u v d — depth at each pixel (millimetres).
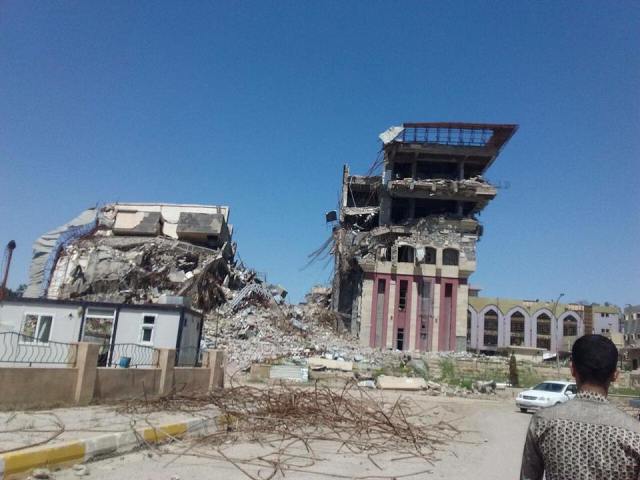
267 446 10938
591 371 2803
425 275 61125
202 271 52938
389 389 33281
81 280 52344
